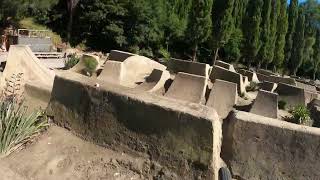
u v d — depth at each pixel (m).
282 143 4.95
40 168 5.53
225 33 33.78
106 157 5.56
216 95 12.52
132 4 31.62
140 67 14.52
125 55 15.49
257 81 20.61
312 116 13.54
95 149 5.74
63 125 6.31
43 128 6.34
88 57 15.10
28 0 26.50
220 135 5.12
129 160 5.39
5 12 26.05
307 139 4.83
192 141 4.97
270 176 4.97
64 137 6.08
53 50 24.34
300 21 43.78
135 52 32.72
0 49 21.59
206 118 4.89
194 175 4.93
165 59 33.91
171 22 35.97
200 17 33.31
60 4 33.19
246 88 17.36
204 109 5.20
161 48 35.53
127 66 14.19
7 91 7.95
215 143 4.88
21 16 28.67
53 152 5.81
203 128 4.90
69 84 6.32
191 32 33.88
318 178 4.77
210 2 33.22
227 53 39.56
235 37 38.94
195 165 4.94
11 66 8.74
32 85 8.01
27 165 5.57
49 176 5.41
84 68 14.77
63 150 5.83
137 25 32.22
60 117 6.38
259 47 37.94
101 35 32.88
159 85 13.11
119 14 31.59
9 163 5.58
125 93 5.66
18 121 6.02
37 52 21.69
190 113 5.00
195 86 12.52
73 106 6.23
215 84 12.66
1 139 5.79
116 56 15.73
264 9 38.47
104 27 32.41
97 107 5.88
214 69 15.80
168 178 5.05
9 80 8.34
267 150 5.01
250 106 12.74
